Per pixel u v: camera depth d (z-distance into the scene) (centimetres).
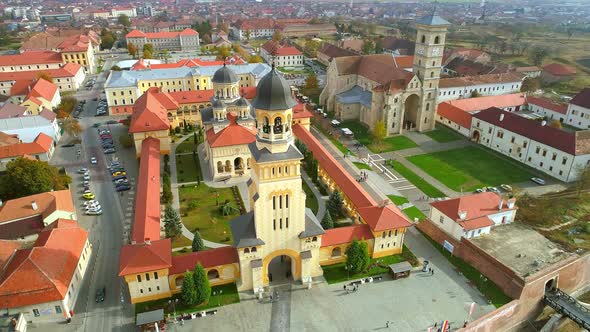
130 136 14988
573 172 12356
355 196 10306
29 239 9288
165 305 7675
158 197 10431
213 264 7988
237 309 7656
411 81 15438
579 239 9838
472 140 15575
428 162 13788
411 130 16438
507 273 8062
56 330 7169
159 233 8912
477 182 12531
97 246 9369
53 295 7175
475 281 8425
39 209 9688
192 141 15238
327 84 18850
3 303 7038
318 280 8388
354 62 18400
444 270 8738
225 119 12975
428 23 14700
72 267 7881
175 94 16788
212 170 12462
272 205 7544
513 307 7838
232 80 12925
